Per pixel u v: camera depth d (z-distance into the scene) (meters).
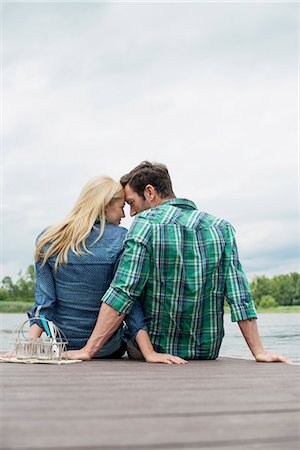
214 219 3.48
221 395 2.03
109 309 3.29
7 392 2.04
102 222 3.64
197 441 1.42
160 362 3.20
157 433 1.48
